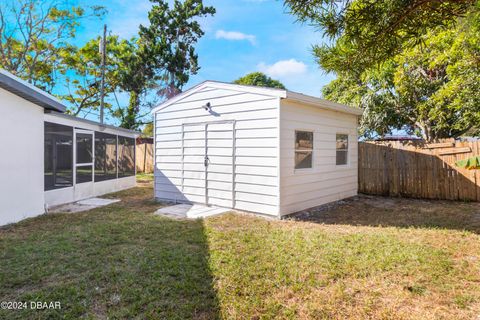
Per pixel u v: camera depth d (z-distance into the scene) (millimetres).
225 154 6398
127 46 18062
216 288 2660
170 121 7570
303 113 6172
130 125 17234
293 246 3785
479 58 5336
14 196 5324
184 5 17875
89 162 8320
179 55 17312
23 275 2943
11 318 2232
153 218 5539
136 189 10227
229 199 6348
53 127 6816
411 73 10094
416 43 2160
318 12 1994
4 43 15305
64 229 4730
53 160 6816
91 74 18094
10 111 5254
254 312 2299
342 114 7664
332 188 7270
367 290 2643
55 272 3023
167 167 7660
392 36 2057
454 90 8500
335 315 2271
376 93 12156
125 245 3898
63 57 17062
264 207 5723
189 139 7133
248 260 3316
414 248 3674
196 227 4820
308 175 6355
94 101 18828
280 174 5508
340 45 2207
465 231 4477
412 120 12156
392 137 13273
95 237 4238
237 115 6160
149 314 2260
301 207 6156
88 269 3100
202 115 6832
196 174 7000
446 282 2789
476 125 9844
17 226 4949
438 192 7449
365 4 1884
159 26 17516
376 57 2232
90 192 8328
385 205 6898
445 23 2000
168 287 2678
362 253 3516
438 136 11523
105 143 9188
